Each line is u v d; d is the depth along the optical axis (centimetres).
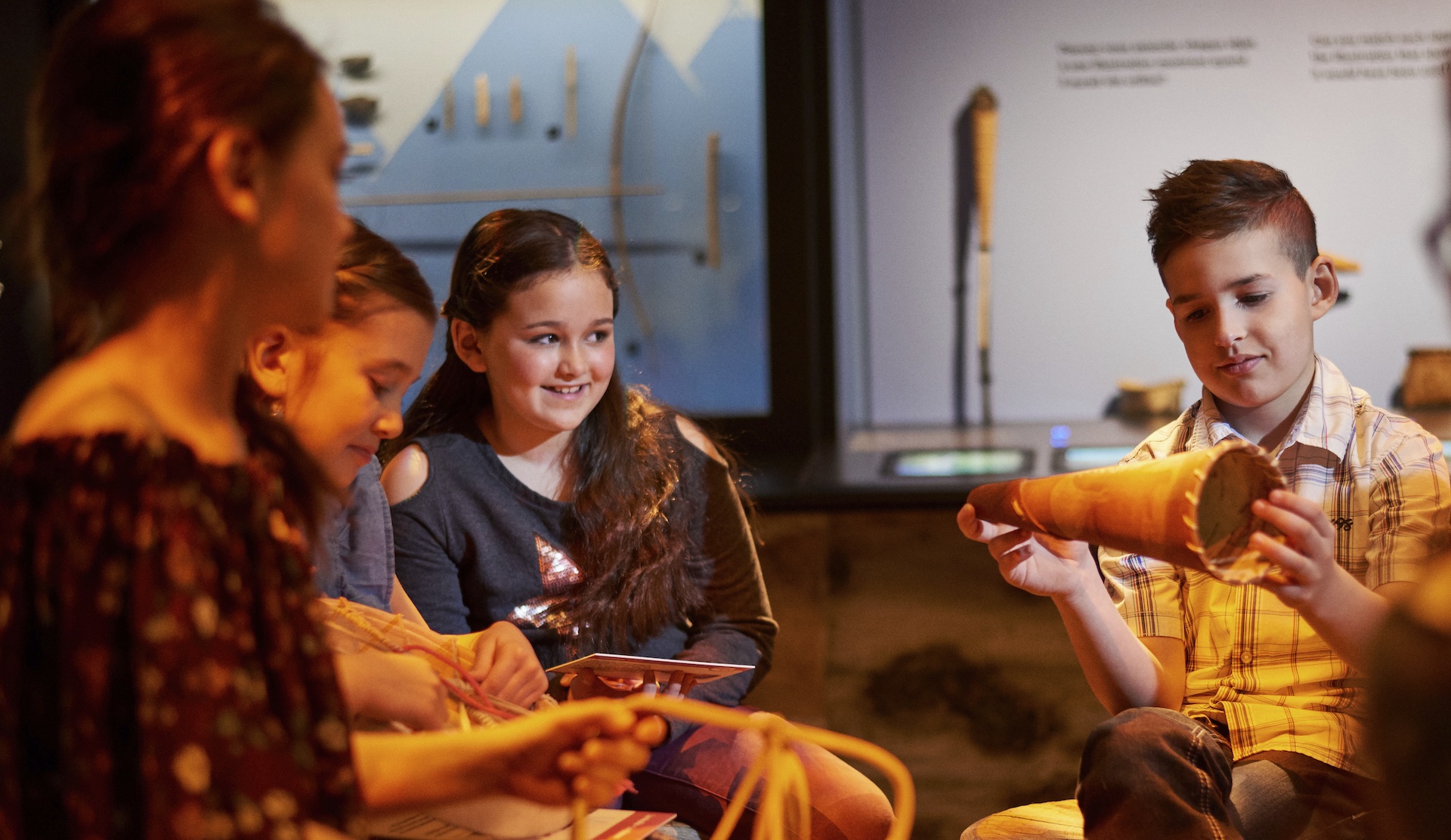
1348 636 118
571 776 91
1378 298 364
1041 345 385
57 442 75
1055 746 256
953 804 251
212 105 77
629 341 385
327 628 125
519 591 170
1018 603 269
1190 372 378
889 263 390
